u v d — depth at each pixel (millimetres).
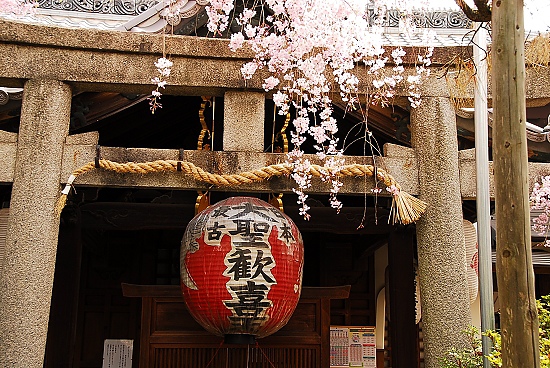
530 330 3062
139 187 5359
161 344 6066
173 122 8008
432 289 5270
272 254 4949
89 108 5902
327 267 10008
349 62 5238
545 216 7270
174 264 9672
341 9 5156
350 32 5176
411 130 5715
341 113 7020
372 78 5629
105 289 9516
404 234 7184
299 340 6195
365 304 9992
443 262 5293
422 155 5559
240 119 5492
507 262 3172
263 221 5023
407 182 5508
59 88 5367
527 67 5637
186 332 6125
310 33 5117
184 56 5512
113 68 5426
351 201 8680
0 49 5355
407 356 6645
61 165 5289
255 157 5414
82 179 5285
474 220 8406
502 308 3170
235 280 4855
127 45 5449
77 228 6758
